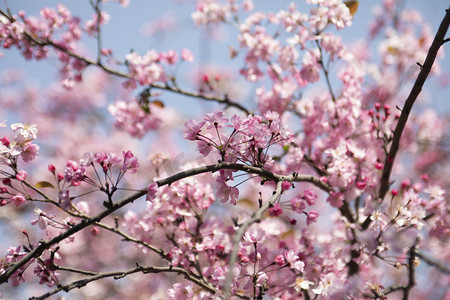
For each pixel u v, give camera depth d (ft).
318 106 14.71
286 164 13.93
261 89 16.15
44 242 8.81
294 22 15.05
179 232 13.52
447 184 20.92
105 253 23.59
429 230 12.35
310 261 12.84
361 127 14.82
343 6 14.29
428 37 21.54
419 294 19.34
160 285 22.15
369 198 12.13
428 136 22.29
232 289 9.82
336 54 14.93
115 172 22.76
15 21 15.70
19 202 10.03
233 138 9.12
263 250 12.64
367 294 11.31
